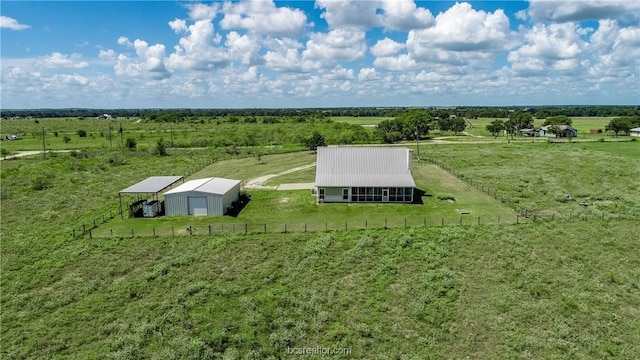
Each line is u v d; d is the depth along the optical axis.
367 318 25.05
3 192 53.38
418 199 47.44
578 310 25.52
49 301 26.97
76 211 45.88
